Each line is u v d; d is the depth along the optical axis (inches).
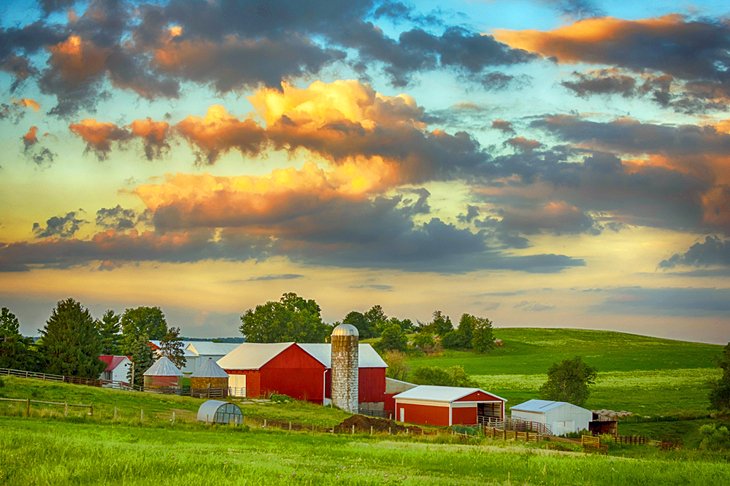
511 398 4741.6
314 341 6894.7
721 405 3656.5
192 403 3132.4
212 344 5669.3
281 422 2642.7
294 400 3725.4
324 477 970.7
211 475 926.4
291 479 930.7
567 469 1203.9
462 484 983.6
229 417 2426.2
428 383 4714.6
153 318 7170.3
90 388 3154.5
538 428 3289.9
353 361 3890.3
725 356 3666.3
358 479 971.9
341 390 3873.0
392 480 976.9
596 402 4429.1
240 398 3784.5
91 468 942.4
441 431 2896.2
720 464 1290.6
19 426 1658.5
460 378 4859.7
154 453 1160.8
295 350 4003.4
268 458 1252.5
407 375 5147.6
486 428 2967.5
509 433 2854.3
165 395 3304.6
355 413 3700.8
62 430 1635.1
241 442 1681.8
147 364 5078.7
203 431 2004.2
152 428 1983.3
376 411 3954.2
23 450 1077.8
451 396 3506.4
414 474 1122.7
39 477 878.4
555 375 3919.8
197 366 3868.1
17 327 4340.6
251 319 6692.9
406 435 2262.6
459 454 1437.0
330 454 1412.4
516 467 1239.5
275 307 6766.7
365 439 1989.4
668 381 5659.5
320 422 2979.8
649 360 7273.6
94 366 4028.1
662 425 3533.5
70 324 4015.8
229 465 1034.1
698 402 4411.9
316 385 4010.8
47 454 1054.4
